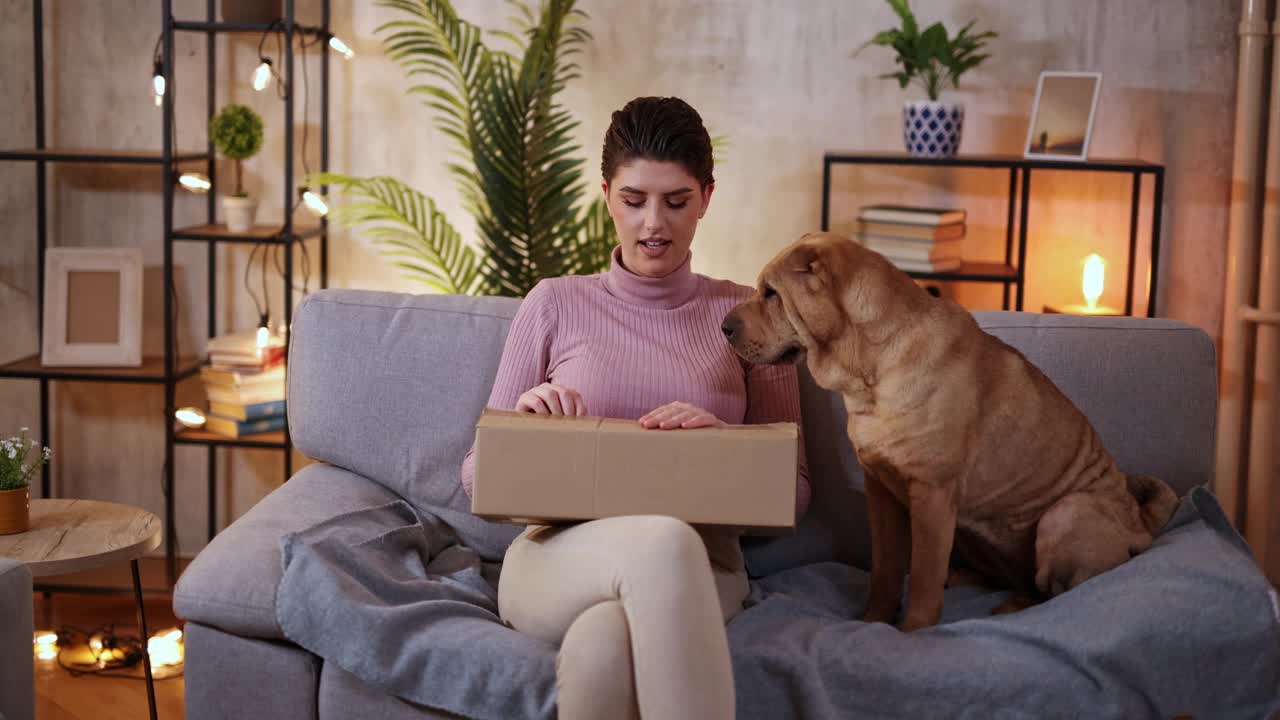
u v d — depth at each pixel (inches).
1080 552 72.3
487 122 117.0
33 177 131.2
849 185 131.3
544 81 117.0
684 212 75.5
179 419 123.3
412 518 81.8
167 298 120.2
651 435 63.7
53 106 130.6
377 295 87.7
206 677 67.7
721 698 56.0
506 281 121.6
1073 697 61.4
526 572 65.6
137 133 131.0
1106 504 74.2
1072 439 75.1
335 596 64.5
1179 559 66.3
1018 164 117.0
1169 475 82.6
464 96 120.4
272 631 66.2
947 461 71.1
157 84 117.7
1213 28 125.5
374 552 73.1
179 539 137.3
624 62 130.3
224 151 120.3
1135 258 123.8
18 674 66.1
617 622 56.7
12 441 85.8
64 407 135.4
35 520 86.7
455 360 84.5
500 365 79.5
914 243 120.3
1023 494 74.5
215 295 133.7
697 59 129.9
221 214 132.1
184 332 134.5
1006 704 61.6
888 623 74.4
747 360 73.6
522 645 62.7
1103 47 126.6
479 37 119.6
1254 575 64.5
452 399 84.0
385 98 131.0
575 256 122.2
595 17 129.8
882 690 62.3
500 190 118.6
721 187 132.3
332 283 134.6
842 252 72.0
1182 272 130.0
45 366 123.6
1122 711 61.2
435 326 85.4
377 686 63.7
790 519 63.6
